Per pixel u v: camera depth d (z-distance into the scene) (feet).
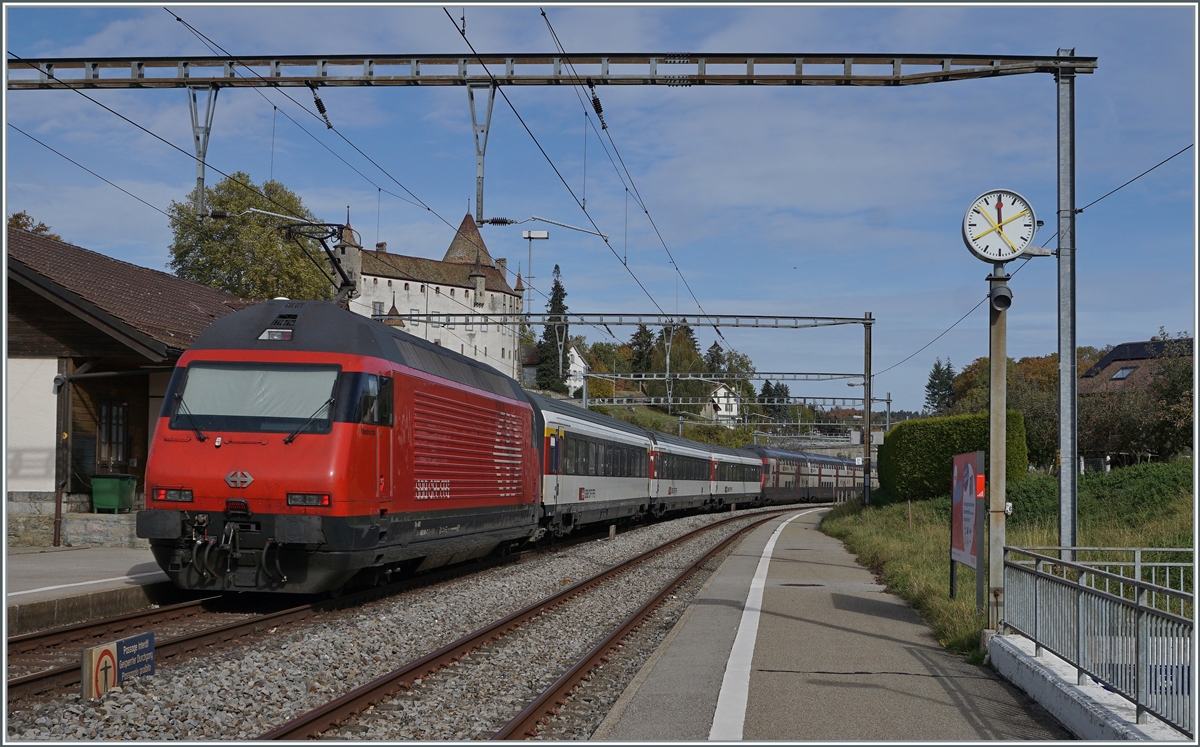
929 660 33.86
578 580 61.26
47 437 66.80
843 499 245.04
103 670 26.40
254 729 25.04
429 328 382.83
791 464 205.57
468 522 55.67
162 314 74.38
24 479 66.59
